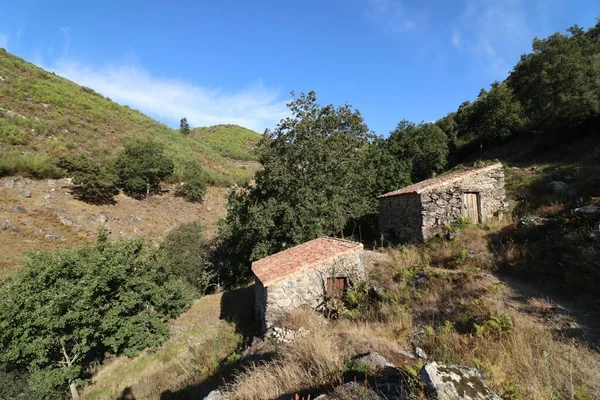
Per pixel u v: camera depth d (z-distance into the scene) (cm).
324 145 1792
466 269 955
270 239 1769
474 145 3078
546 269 848
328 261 1031
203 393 719
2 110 2872
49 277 1247
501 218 1358
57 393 1211
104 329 1326
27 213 2108
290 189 1739
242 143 7025
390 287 950
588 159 1703
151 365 1274
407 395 292
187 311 1644
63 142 2942
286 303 971
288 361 529
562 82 2403
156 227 2617
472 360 470
